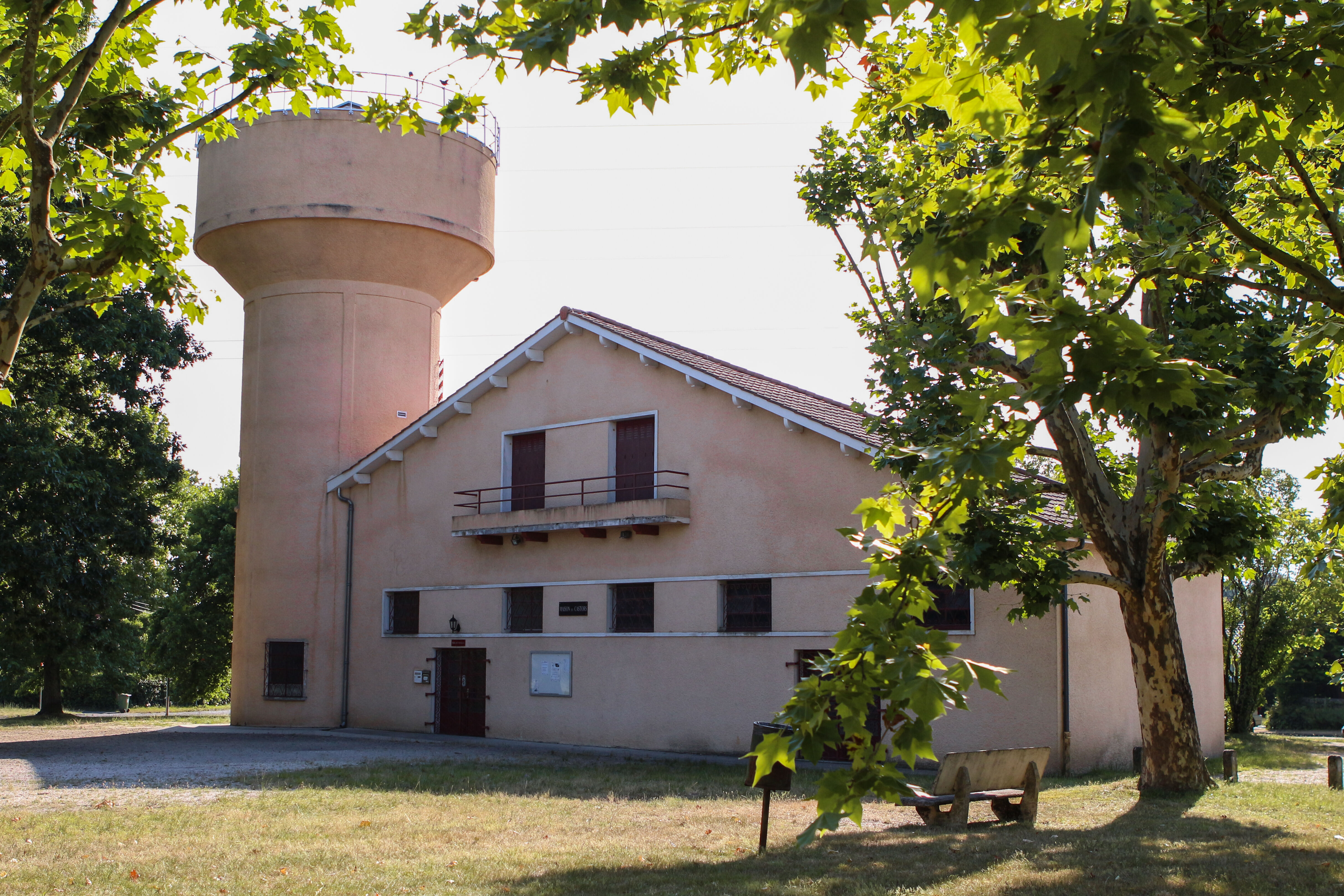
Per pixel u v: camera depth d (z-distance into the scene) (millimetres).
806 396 23672
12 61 9664
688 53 5895
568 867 8859
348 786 14797
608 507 21672
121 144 9914
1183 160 5410
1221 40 4148
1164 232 9320
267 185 27141
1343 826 11297
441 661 25250
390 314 28312
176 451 31406
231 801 13133
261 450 27922
